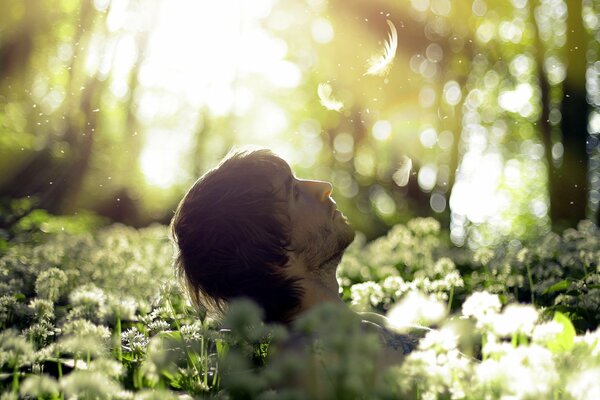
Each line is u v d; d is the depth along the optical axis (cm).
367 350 188
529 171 3081
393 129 2064
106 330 246
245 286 252
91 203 1692
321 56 2539
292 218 254
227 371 229
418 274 616
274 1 2741
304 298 253
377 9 1595
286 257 252
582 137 1984
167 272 536
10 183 1579
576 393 178
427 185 2797
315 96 2925
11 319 315
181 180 2983
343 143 3159
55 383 196
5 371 247
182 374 240
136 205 2122
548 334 211
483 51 2556
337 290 262
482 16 2489
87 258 650
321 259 257
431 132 2683
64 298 415
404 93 2111
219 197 257
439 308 234
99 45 1459
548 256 570
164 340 267
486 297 219
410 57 2330
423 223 862
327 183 263
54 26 2159
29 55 2200
